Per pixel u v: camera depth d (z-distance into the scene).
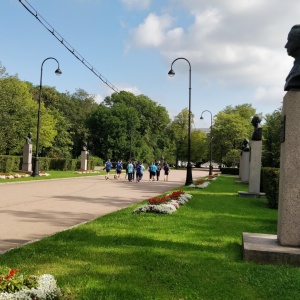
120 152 81.06
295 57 7.10
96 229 9.19
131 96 92.12
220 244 7.79
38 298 4.03
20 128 47.91
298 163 6.74
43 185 26.25
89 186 26.73
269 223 10.79
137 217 11.27
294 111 6.82
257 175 19.19
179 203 14.41
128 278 5.35
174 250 7.10
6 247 7.70
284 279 5.36
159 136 95.94
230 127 74.81
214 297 4.71
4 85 40.56
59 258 6.38
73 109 87.19
